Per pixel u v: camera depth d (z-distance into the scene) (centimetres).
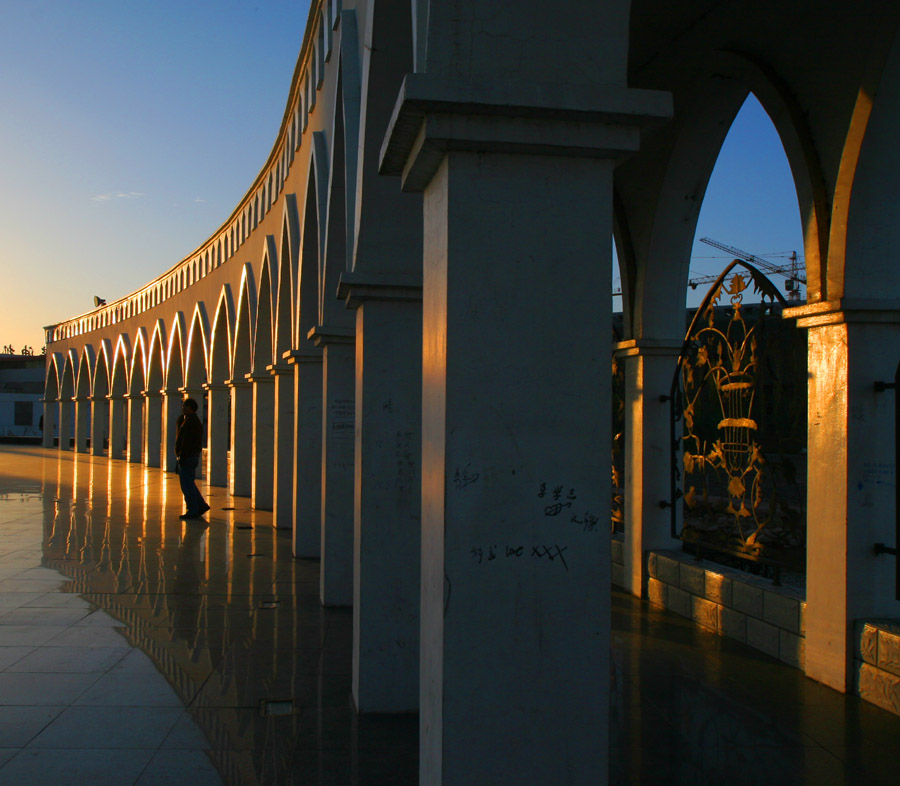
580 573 293
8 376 7094
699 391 770
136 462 3369
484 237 294
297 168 1348
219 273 2289
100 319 4056
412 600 534
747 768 438
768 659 629
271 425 1664
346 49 716
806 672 588
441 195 302
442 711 287
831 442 561
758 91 630
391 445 540
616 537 926
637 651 651
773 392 654
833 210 554
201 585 916
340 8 860
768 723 499
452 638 288
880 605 548
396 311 543
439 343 302
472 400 292
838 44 553
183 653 652
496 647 289
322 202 964
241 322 1978
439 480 297
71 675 594
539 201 296
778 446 647
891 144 529
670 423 838
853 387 546
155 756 454
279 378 1390
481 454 291
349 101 707
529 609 291
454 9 292
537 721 289
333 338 823
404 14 507
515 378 293
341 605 816
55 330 4903
